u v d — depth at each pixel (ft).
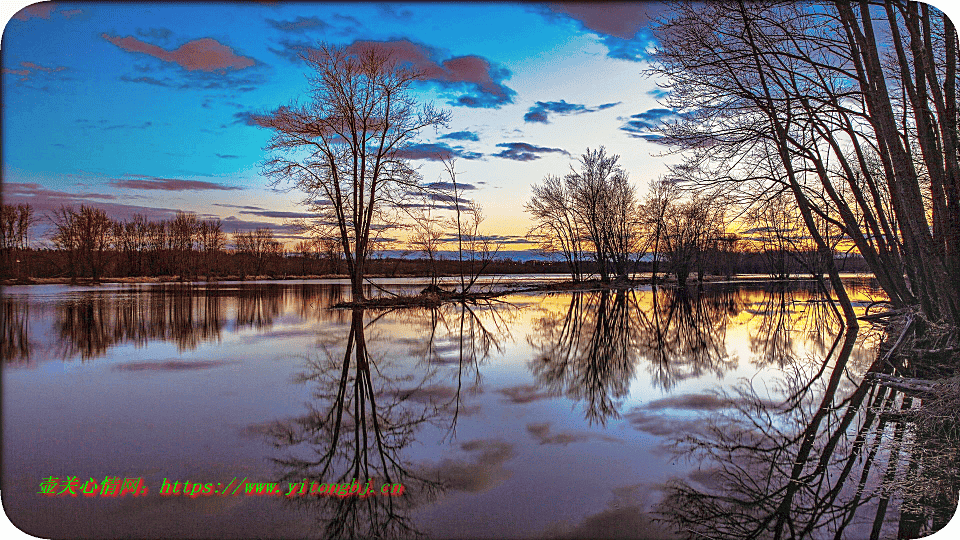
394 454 20.36
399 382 32.81
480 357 41.96
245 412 26.03
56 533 14.28
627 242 150.71
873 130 32.81
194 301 94.07
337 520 15.35
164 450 20.68
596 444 21.45
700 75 34.94
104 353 42.80
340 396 29.22
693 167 37.52
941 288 27.89
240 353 42.93
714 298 107.86
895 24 27.32
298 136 75.25
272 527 14.97
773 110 34.73
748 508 15.97
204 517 15.48
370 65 76.13
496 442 21.77
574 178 142.72
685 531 14.71
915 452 20.33
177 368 36.81
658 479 18.10
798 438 22.12
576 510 15.75
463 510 15.89
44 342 48.65
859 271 71.87
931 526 15.24
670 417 25.30
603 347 47.34
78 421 24.44
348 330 57.93
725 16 32.12
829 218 39.96
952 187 26.23
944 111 25.67
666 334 55.88
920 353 32.65
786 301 97.66
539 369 37.27
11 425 23.93
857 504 16.38
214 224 230.89
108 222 195.83
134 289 133.80
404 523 14.98
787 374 35.12
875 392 29.66
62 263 184.85
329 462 19.61
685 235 141.59
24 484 17.65
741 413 25.99
